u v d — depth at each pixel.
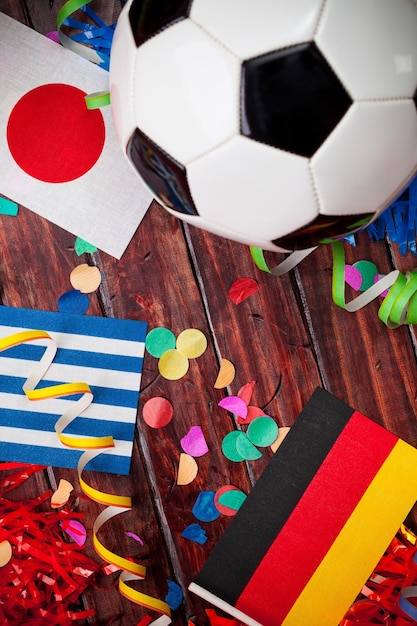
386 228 1.08
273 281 1.08
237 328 1.08
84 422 1.07
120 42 0.80
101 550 1.02
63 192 1.05
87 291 1.07
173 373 1.07
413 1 0.76
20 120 1.04
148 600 1.03
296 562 1.07
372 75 0.72
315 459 1.08
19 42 1.05
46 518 1.07
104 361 1.07
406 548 1.07
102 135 1.05
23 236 1.07
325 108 0.71
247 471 1.08
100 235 1.06
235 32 0.70
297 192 0.77
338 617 1.07
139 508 1.08
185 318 1.08
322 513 1.07
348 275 1.08
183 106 0.73
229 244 1.08
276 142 0.73
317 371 1.08
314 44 0.70
